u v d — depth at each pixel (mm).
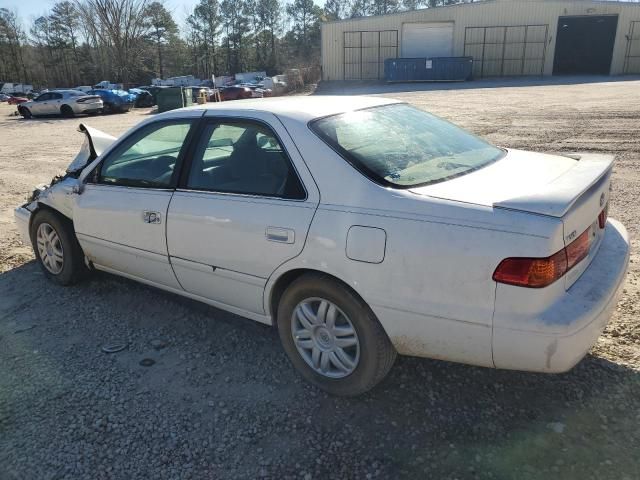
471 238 2389
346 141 2969
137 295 4410
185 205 3391
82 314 4113
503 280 2330
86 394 3100
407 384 3072
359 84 40469
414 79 39562
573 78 37719
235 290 3281
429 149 3166
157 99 28484
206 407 2959
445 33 41125
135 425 2828
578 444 2553
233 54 101312
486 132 13188
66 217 4441
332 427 2766
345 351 2902
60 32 91375
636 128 12641
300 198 2893
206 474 2498
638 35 40031
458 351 2545
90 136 4676
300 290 2947
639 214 6059
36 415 2932
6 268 5191
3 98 64750
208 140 3436
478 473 2418
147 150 3762
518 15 40062
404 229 2531
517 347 2381
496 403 2877
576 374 3064
